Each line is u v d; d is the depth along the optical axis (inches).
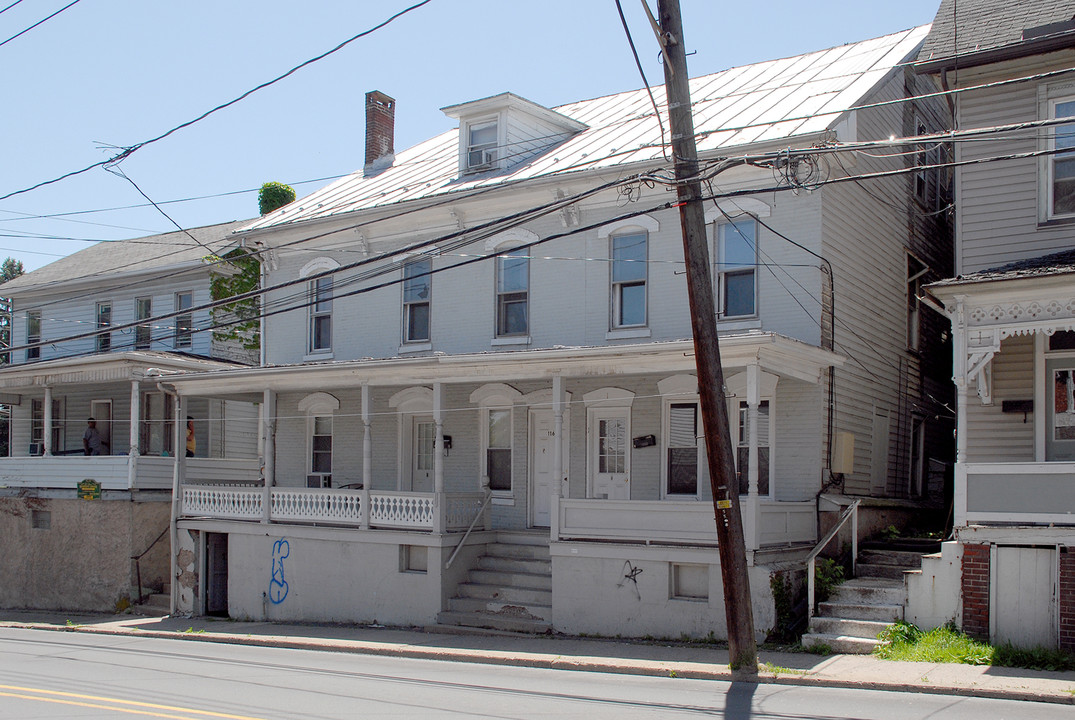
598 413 805.9
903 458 859.4
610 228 805.9
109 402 1221.1
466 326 880.3
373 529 799.7
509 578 762.2
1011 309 569.9
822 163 717.3
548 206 569.9
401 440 912.3
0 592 1061.8
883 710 423.8
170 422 1165.1
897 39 920.9
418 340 911.7
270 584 857.5
